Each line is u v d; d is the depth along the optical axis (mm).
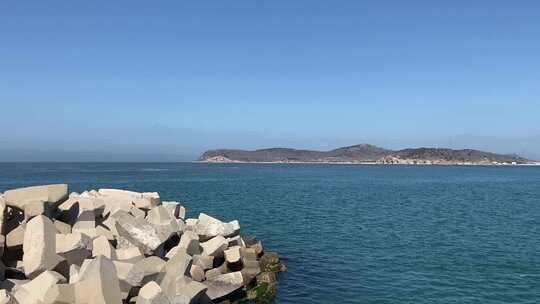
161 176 110875
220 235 18875
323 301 16875
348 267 21547
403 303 16812
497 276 20312
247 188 71938
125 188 68500
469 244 27359
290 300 16875
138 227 16406
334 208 45500
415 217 39656
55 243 13398
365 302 16859
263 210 42812
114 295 11609
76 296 11305
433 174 146125
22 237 13938
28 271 12555
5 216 14406
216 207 45031
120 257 14391
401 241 28141
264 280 18078
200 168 196750
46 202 15164
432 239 28922
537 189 77375
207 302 14266
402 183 93625
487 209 46344
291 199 54250
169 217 18516
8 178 94188
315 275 20078
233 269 17609
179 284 13578
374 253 24625
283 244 26766
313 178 110000
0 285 11945
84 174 118062
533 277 20203
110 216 17266
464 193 68062
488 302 17031
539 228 33750
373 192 68250
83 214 16438
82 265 12773
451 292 18094
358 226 33969
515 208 47312
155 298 11977
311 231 31406
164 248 18062
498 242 28062
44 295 11016
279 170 175375
